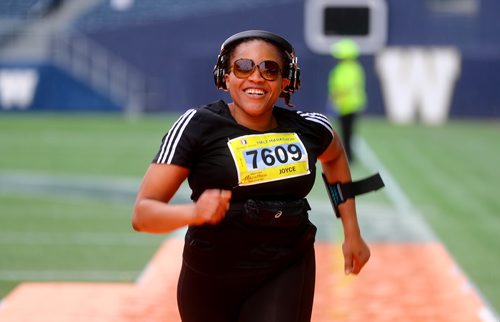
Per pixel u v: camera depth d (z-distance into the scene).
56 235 27.05
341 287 19.75
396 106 70.88
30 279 21.11
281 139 9.75
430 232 27.00
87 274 21.69
